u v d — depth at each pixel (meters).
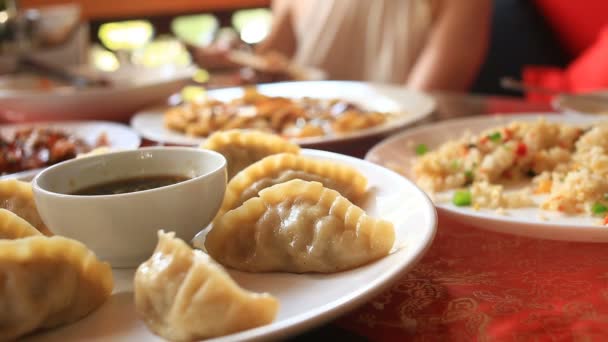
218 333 0.27
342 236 0.31
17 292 0.28
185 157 0.36
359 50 1.29
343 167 0.38
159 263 0.28
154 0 1.94
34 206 0.36
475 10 1.13
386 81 1.23
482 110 0.65
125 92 0.69
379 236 0.31
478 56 1.13
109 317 0.29
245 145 0.42
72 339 0.28
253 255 0.32
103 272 0.30
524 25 1.40
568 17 1.33
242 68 1.02
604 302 0.30
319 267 0.31
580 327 0.28
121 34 1.92
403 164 0.49
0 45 0.92
